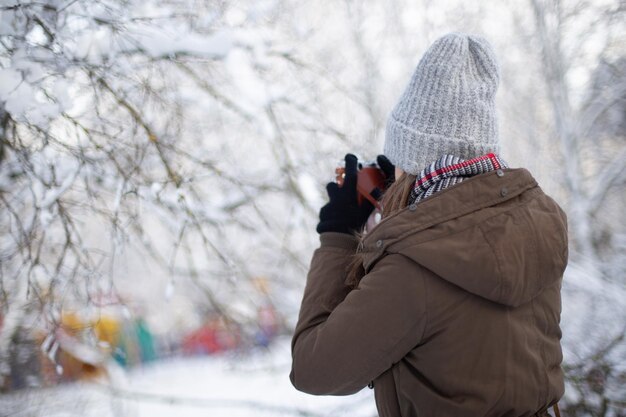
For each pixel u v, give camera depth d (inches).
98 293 91.7
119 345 125.5
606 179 186.9
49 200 83.2
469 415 33.3
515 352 34.3
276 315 140.6
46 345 86.5
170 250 119.0
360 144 143.4
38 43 79.9
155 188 93.9
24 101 75.3
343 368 35.0
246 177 125.5
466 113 35.9
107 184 94.0
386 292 33.5
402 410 36.3
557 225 35.4
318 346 35.7
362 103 149.7
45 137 83.6
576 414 118.0
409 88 37.8
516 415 34.2
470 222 33.1
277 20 123.3
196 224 99.7
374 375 35.4
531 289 33.4
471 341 33.4
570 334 134.5
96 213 96.9
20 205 89.7
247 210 128.0
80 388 107.0
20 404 99.0
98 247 105.4
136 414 126.3
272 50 116.7
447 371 33.7
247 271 125.5
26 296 84.6
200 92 109.4
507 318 34.3
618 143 206.1
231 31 101.0
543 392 35.4
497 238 32.7
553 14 205.5
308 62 126.8
